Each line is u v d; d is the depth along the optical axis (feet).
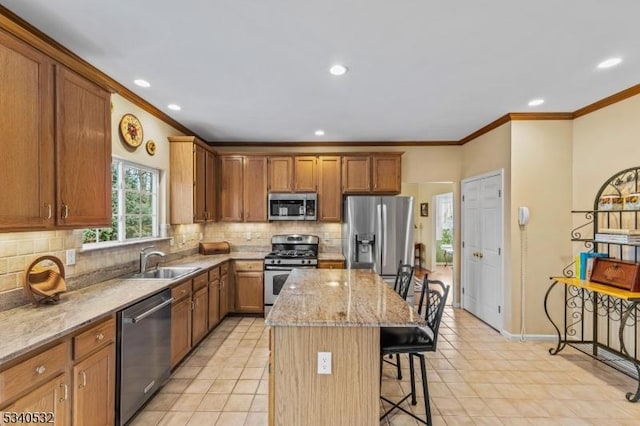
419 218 28.40
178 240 13.28
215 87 9.31
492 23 6.17
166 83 9.01
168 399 7.88
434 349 6.49
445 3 5.57
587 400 7.97
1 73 4.89
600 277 9.41
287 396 5.77
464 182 15.38
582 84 9.06
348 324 5.53
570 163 11.57
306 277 9.56
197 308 10.50
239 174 15.31
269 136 15.08
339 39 6.75
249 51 7.25
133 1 5.50
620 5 5.62
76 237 7.66
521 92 9.67
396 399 7.94
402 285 11.24
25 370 4.39
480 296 13.94
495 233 12.74
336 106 10.89
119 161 9.85
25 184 5.30
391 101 10.41
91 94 6.85
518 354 10.54
